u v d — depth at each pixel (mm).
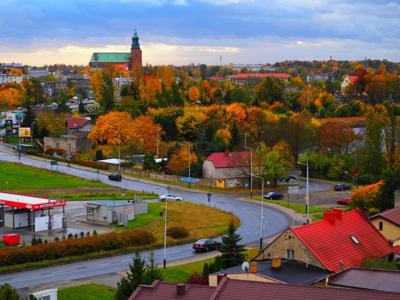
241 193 168375
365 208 132750
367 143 190750
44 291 69812
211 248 105875
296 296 49000
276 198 159375
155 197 152375
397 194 127625
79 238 102688
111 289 81750
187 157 191250
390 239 96625
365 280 61531
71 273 89812
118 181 174500
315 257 74500
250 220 131750
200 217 131500
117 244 104250
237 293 50375
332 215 83062
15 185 157000
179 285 52562
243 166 181750
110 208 121062
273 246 78812
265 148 185250
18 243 103375
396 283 60094
